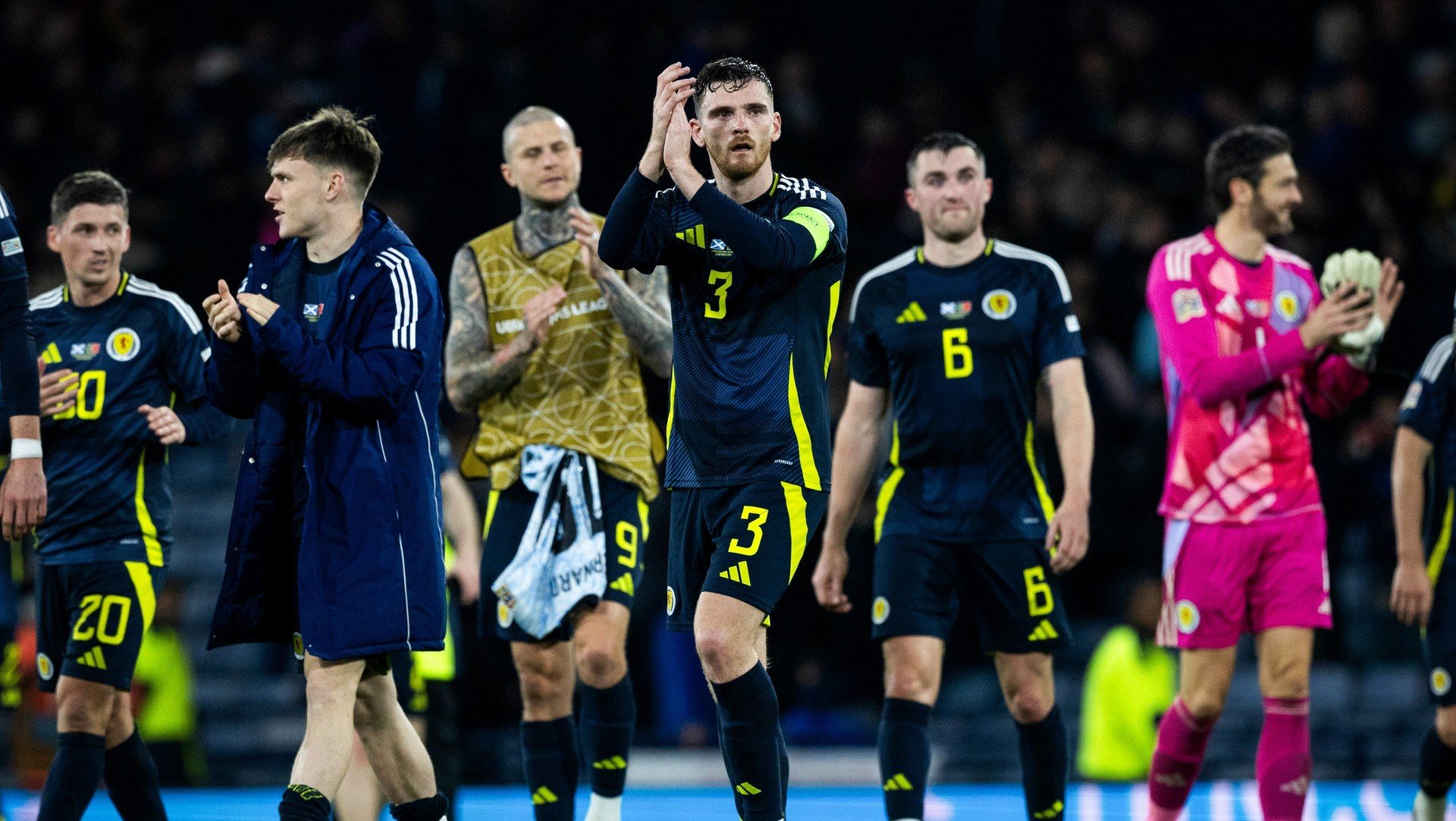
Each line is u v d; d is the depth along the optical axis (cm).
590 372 2448
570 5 6006
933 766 4166
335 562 1880
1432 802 2547
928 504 2438
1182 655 2462
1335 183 5288
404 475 1922
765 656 2050
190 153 5566
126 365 2355
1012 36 5897
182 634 4731
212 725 4441
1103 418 4416
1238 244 2495
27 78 5962
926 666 2397
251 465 1931
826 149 5731
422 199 5300
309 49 5862
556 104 5391
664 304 2462
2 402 2114
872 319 2475
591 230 2311
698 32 5678
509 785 4031
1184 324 2445
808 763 4112
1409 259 4919
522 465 2428
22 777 3875
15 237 2045
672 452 2005
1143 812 3341
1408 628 4231
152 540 2366
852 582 4312
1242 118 5641
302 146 1948
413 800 2031
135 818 2369
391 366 1867
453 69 5350
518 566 2372
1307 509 2422
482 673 4138
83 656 2280
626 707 2419
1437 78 5588
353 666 1911
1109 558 4419
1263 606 2414
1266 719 2411
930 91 5653
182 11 6200
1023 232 5200
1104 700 3950
